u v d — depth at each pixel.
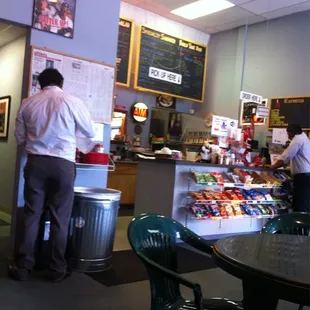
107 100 3.85
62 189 2.88
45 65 3.41
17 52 4.44
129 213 6.32
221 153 4.92
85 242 3.10
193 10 6.82
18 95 4.40
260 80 7.05
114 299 2.65
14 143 4.51
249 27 7.33
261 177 5.07
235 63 7.54
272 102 6.78
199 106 8.13
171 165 4.51
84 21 3.66
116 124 7.14
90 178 3.76
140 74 6.84
